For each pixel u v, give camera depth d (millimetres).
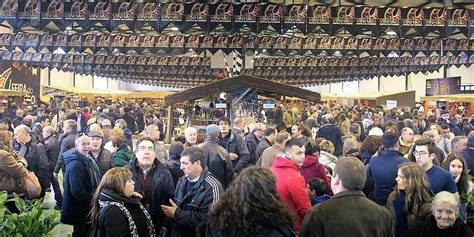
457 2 10797
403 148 5895
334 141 8266
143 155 4125
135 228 3361
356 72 23500
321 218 2719
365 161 5348
